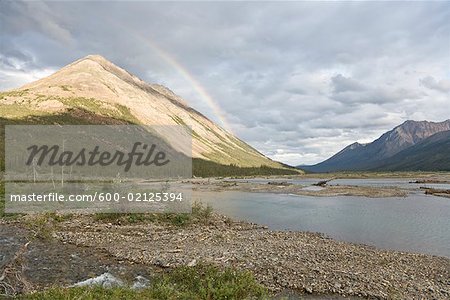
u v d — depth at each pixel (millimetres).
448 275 20781
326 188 97625
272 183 128875
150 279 18891
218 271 18328
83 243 27219
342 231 35719
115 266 21328
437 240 31266
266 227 37406
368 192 82312
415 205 57281
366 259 23766
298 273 19938
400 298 16984
